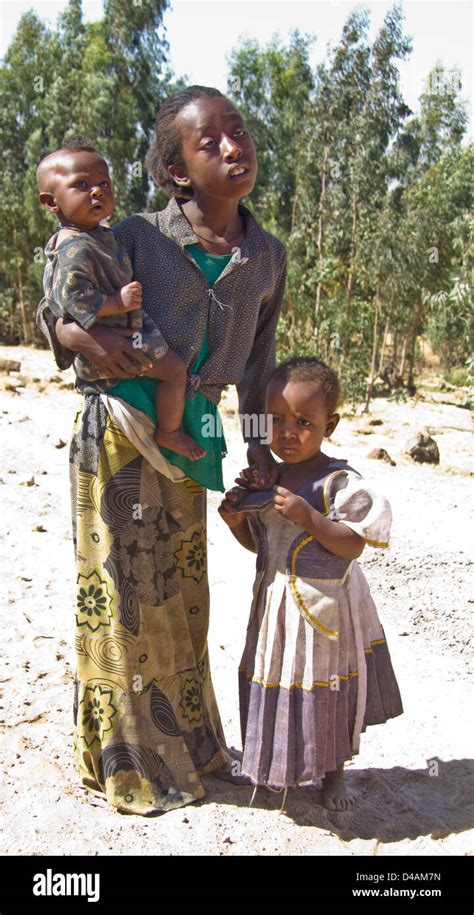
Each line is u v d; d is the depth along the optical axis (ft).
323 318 73.31
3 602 17.98
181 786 10.69
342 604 10.28
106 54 100.42
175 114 10.30
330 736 10.11
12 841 9.86
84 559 10.57
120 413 10.14
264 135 105.29
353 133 72.95
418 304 89.04
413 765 12.51
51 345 10.43
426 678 15.80
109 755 10.57
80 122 101.96
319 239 76.18
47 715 13.12
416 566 22.34
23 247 110.01
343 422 59.41
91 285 9.61
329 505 10.25
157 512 10.62
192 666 11.11
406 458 40.42
